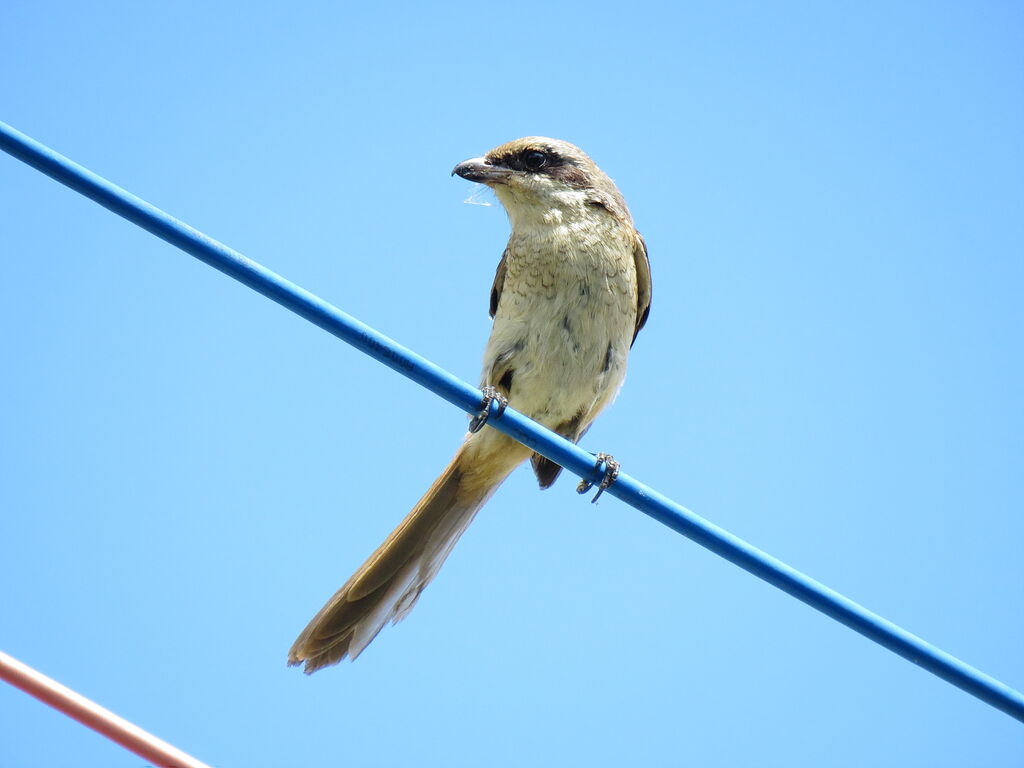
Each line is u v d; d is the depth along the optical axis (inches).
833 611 295.0
